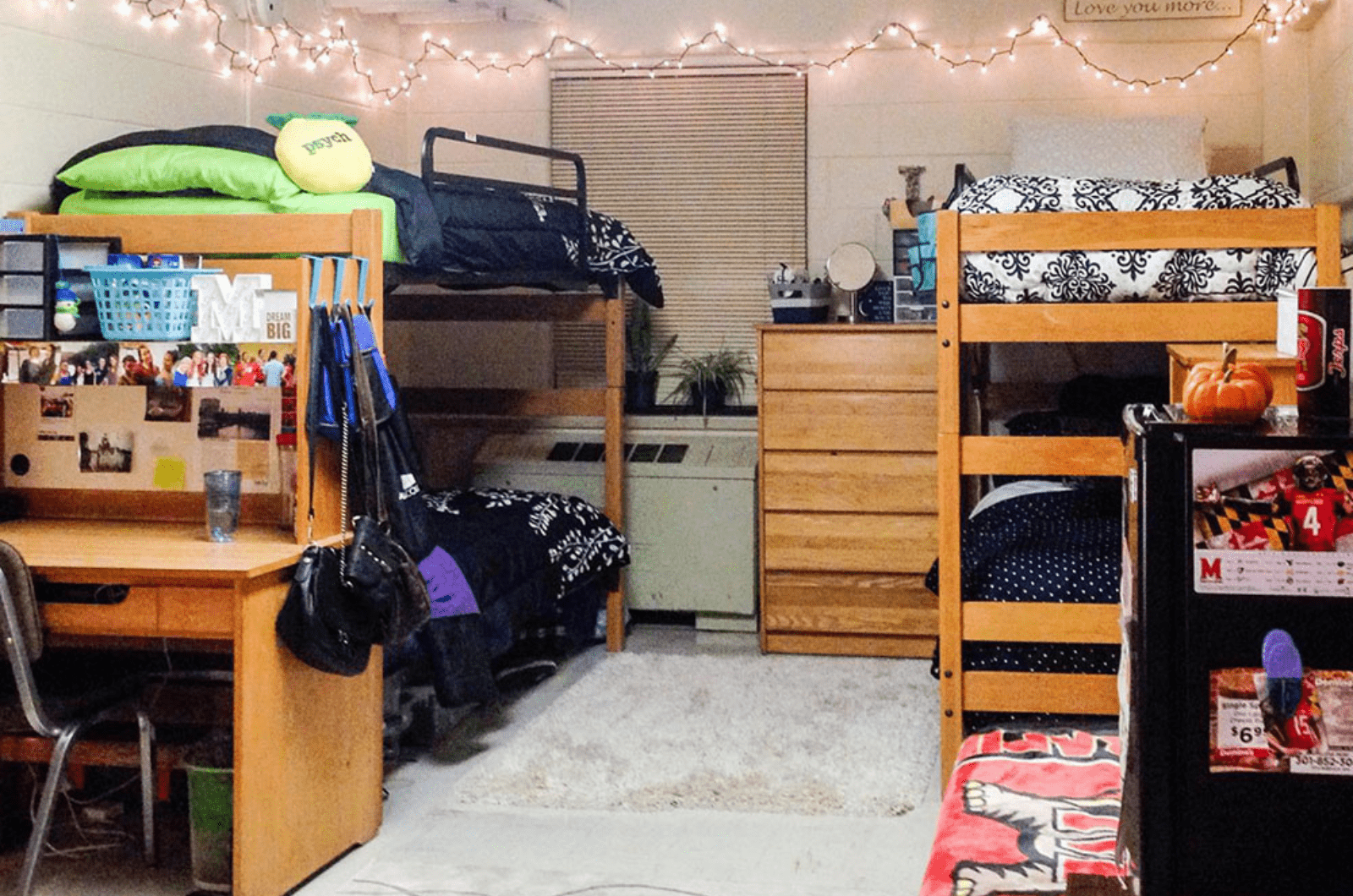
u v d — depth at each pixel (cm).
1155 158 497
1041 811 187
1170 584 149
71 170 374
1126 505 166
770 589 544
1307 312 164
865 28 582
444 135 416
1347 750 147
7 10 378
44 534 338
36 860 298
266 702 300
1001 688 364
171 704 366
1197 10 550
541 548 480
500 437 610
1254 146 551
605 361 578
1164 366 556
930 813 365
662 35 597
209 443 354
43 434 366
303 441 322
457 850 340
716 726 439
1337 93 475
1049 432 494
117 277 330
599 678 501
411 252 379
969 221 354
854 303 556
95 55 414
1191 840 150
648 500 573
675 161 605
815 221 595
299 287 324
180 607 296
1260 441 147
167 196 372
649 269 548
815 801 371
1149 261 345
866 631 538
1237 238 341
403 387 607
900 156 584
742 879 321
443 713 429
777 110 595
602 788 382
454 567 415
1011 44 568
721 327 611
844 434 532
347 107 570
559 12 586
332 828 330
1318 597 146
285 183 359
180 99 457
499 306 548
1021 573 364
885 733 430
